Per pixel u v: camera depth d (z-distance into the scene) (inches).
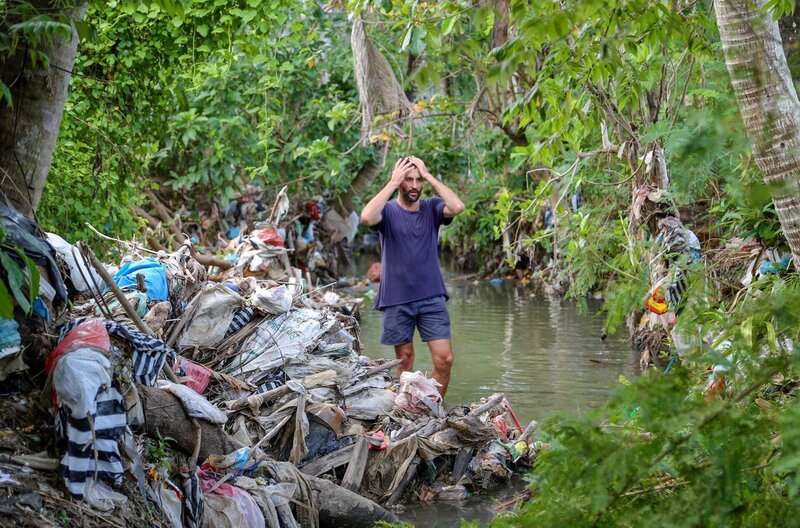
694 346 150.7
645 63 301.9
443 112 596.1
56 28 161.3
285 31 652.1
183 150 556.7
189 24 335.9
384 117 532.7
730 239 305.9
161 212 585.3
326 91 685.9
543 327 492.1
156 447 182.5
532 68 201.5
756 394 148.3
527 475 147.6
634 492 134.3
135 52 330.6
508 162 642.2
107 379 163.8
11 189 189.2
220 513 180.7
